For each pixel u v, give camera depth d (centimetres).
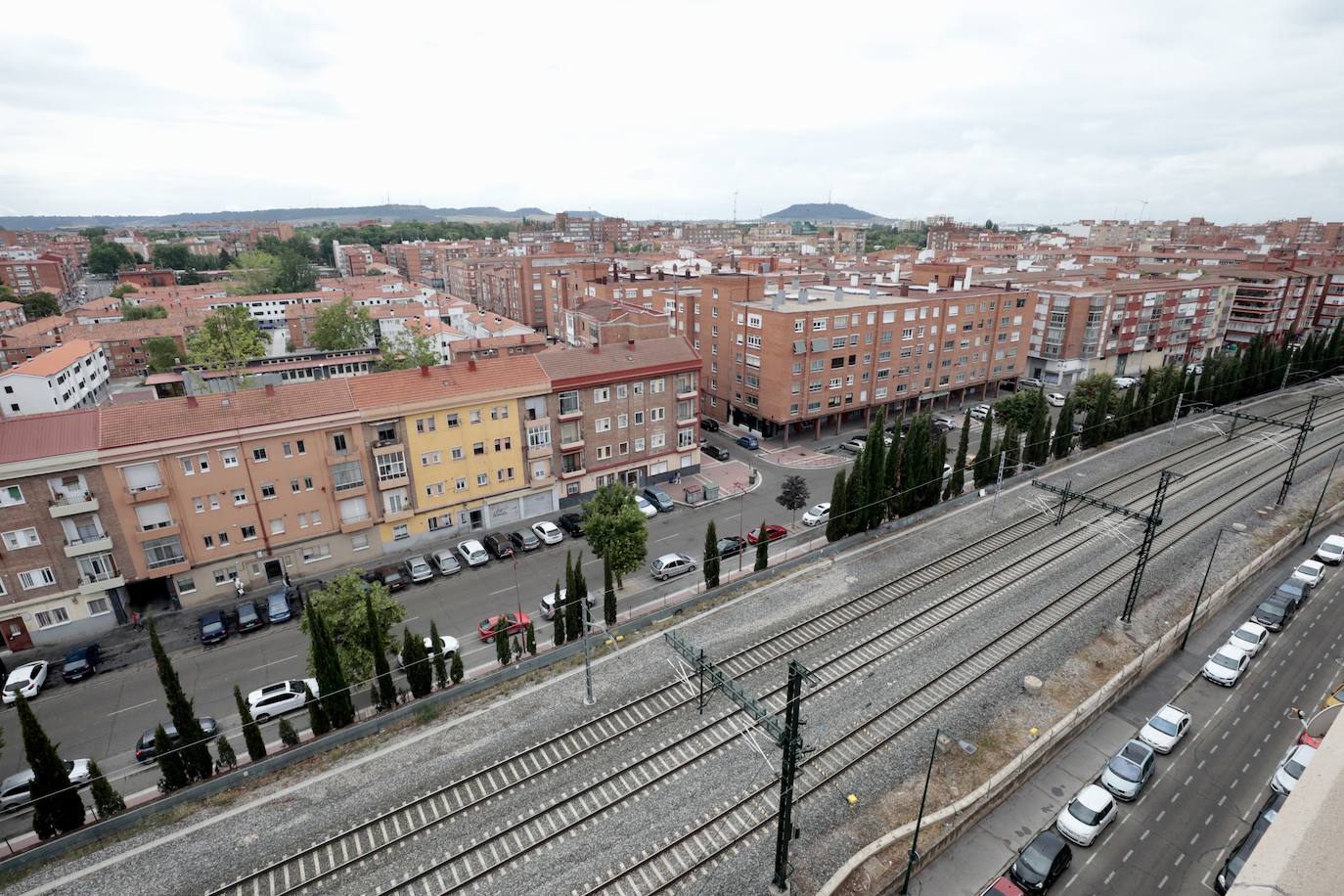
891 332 8712
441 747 3697
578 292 12462
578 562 4488
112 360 11594
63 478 4525
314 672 3803
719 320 9006
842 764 3597
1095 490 6844
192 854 3119
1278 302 12875
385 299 16200
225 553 5134
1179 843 3256
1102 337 10844
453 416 5772
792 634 4641
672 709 3953
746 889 2942
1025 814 3409
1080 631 4669
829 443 8494
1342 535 5903
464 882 2972
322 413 5266
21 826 3359
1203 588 4934
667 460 7156
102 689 4300
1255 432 8431
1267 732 3909
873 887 2959
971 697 4072
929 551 5734
